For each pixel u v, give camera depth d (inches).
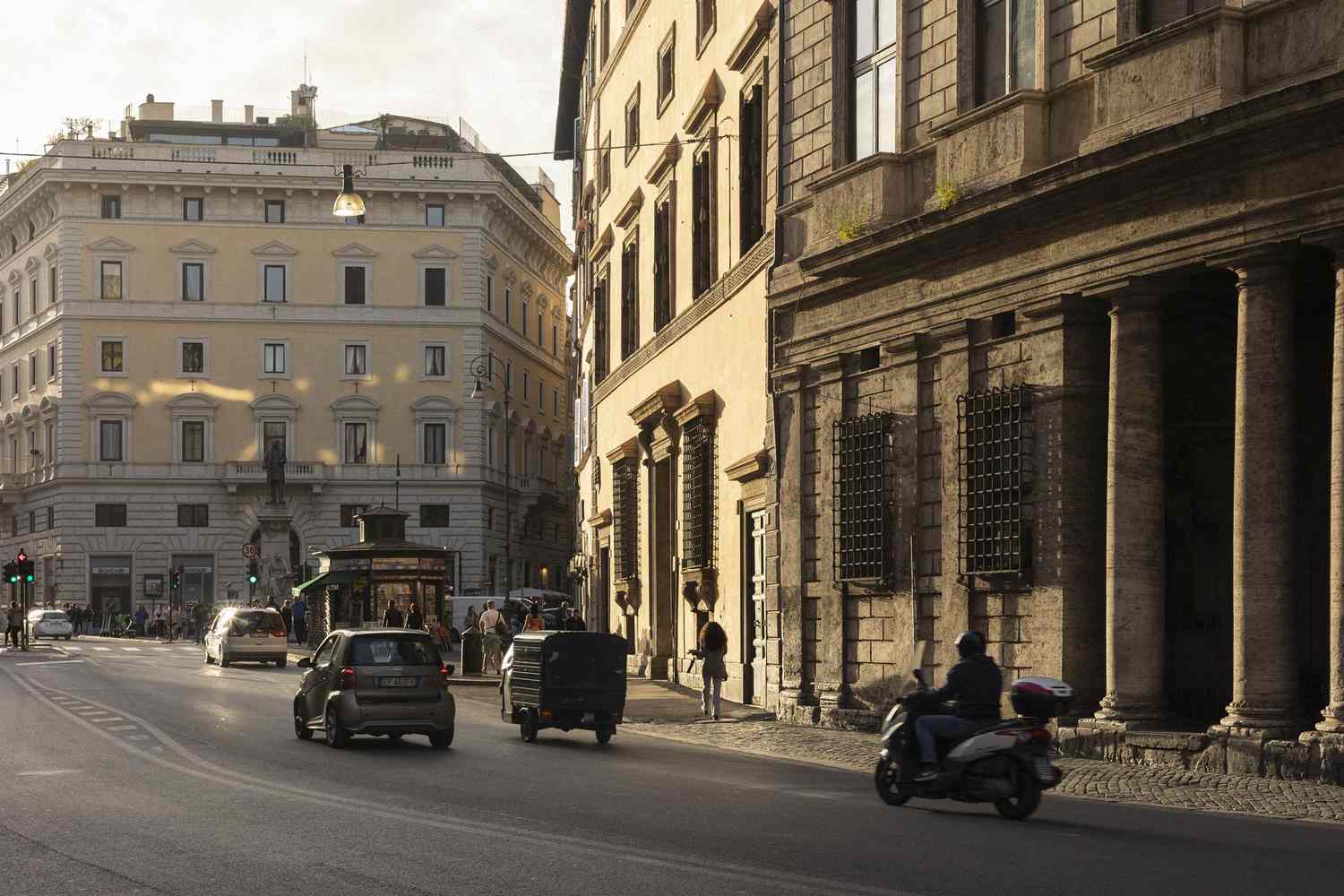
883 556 950.4
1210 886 405.4
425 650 904.3
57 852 478.6
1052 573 812.6
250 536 3582.7
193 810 581.0
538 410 4151.1
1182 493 847.7
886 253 929.5
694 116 1370.6
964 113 883.4
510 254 3907.5
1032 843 490.0
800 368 1055.6
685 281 1464.1
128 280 3560.5
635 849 473.4
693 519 1360.7
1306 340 827.4
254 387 3595.0
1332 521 659.4
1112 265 772.6
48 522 3609.7
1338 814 573.0
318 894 402.3
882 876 422.6
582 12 2217.0
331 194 3609.7
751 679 1219.2
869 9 995.9
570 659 935.0
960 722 587.2
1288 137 674.8
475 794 637.3
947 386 899.4
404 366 3631.9
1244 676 698.2
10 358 3865.7
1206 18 715.4
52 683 1553.9
